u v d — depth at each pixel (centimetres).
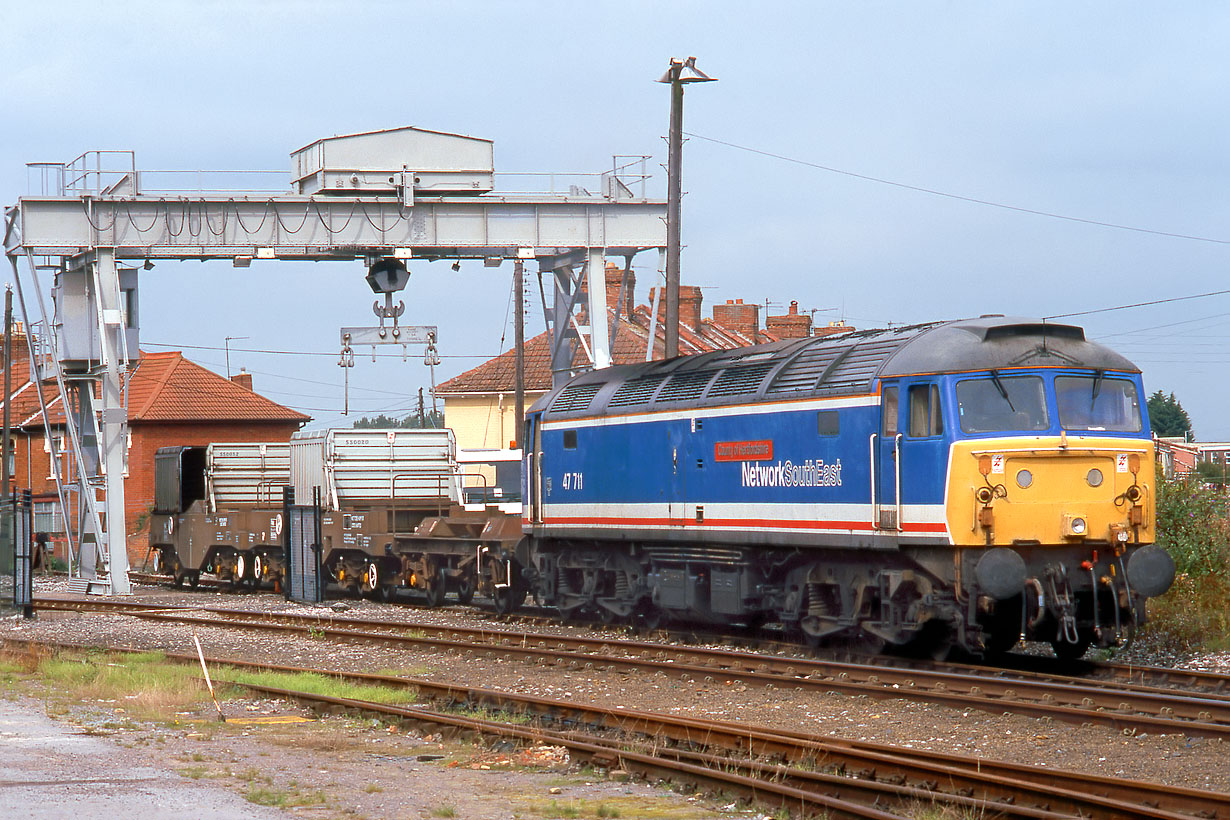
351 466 4481
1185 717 1709
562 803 1294
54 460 4606
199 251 4119
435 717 1733
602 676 2261
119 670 2320
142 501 7044
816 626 2528
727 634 2906
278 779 1410
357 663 2553
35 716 1855
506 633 2897
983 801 1218
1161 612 2583
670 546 2936
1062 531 2178
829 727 1736
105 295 4122
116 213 4094
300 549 4275
